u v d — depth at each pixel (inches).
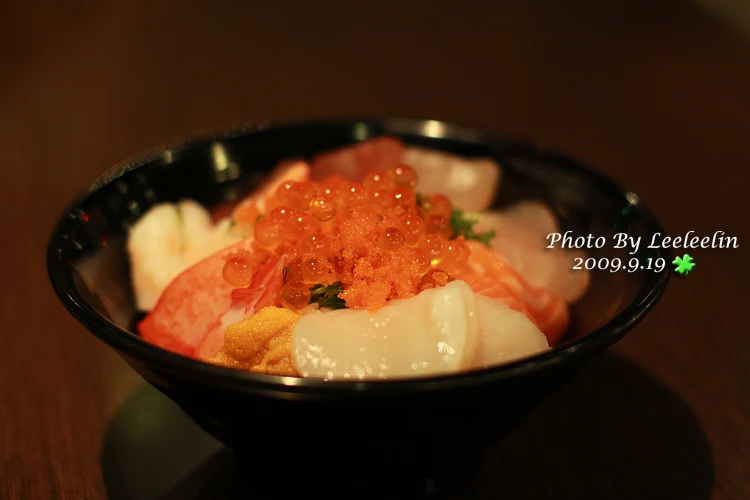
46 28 27.5
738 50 25.0
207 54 25.5
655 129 19.7
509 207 11.7
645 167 17.5
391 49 26.1
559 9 30.1
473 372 7.8
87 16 29.0
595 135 19.4
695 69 23.7
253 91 22.2
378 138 12.2
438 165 12.1
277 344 9.1
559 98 21.9
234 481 9.9
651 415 11.0
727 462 10.4
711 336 12.3
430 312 9.0
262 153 11.9
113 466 10.1
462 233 11.4
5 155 17.7
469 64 24.7
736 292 13.3
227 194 11.7
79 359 11.7
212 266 10.3
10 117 20.1
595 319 9.8
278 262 9.8
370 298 9.2
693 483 10.1
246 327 9.2
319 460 8.6
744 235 14.7
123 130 19.2
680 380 11.6
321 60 25.0
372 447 8.4
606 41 26.4
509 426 8.8
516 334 9.1
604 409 11.0
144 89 22.2
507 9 30.2
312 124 12.1
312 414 8.0
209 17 29.5
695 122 20.1
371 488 9.1
